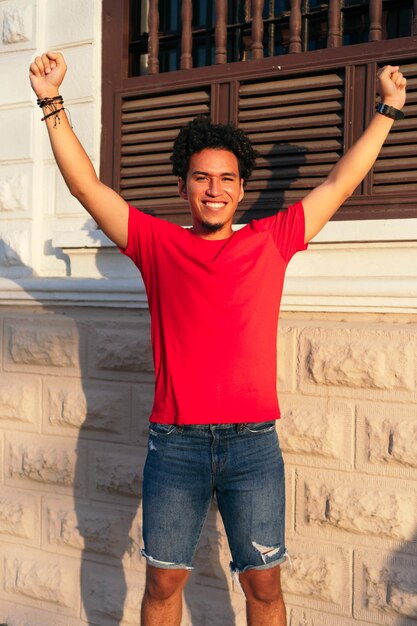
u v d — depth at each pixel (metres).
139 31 3.84
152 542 2.58
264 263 2.56
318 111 3.22
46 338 3.74
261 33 3.37
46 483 3.78
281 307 3.13
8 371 3.90
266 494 2.52
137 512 3.50
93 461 3.62
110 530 3.56
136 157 3.70
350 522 3.00
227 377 2.48
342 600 3.04
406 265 2.98
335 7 3.19
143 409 3.46
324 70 3.20
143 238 2.64
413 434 2.87
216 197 2.54
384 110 2.58
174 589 2.66
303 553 3.12
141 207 3.66
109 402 3.55
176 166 2.68
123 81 3.70
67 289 3.62
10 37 3.97
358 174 2.60
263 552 2.53
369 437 2.96
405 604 2.89
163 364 2.59
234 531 2.56
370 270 3.04
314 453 3.08
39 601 3.80
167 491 2.55
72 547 3.69
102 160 3.76
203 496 2.57
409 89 3.04
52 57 2.59
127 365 3.50
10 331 3.88
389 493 2.94
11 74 3.98
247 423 2.50
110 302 3.53
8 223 4.02
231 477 2.53
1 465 3.92
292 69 3.25
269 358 2.56
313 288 3.02
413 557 2.90
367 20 3.30
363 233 2.98
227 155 2.56
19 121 3.96
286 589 3.15
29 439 3.83
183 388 2.51
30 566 3.81
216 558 3.30
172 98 3.59
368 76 3.10
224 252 2.53
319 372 3.05
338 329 3.03
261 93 3.34
